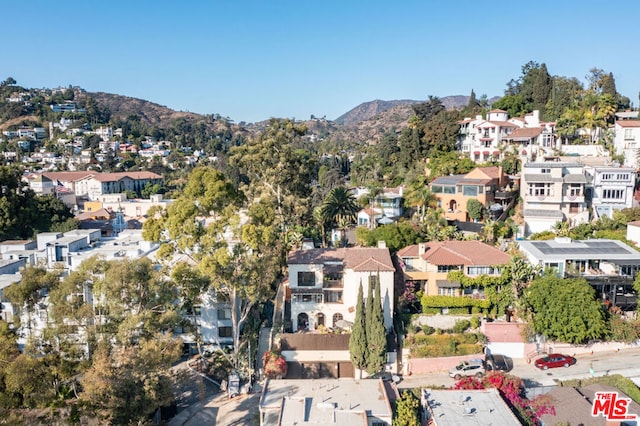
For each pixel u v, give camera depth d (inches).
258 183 3531.0
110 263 1850.4
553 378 1983.3
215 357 2336.4
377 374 2126.0
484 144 4315.9
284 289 2706.7
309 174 3575.3
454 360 2140.7
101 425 1625.2
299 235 2962.6
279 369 2081.7
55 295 1707.7
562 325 2121.1
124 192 6943.9
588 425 1619.1
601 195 3282.5
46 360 1614.2
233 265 2129.7
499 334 2197.3
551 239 2849.4
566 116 4306.1
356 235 3112.7
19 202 3964.1
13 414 1434.5
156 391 1651.1
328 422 1619.1
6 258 2714.1
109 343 1708.9
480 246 2492.6
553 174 3358.8
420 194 3572.8
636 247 2652.6
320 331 2311.8
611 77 5137.8
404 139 4606.3
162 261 2149.4
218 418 1913.1
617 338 2194.9
